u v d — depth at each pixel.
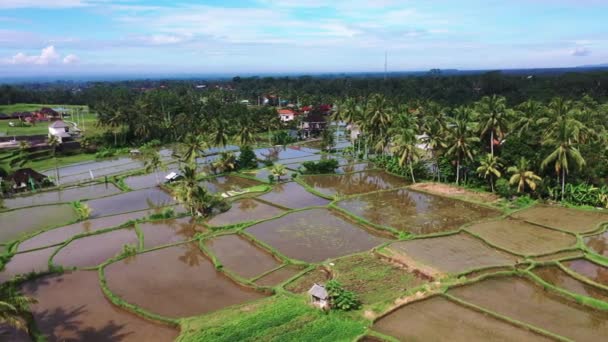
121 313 31.84
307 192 64.88
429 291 32.88
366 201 58.91
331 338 27.39
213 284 36.12
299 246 43.47
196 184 53.47
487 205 55.25
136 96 181.38
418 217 51.88
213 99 150.25
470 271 36.03
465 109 70.38
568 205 53.19
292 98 189.38
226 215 53.88
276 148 104.44
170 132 117.62
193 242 45.25
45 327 30.00
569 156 52.38
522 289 33.88
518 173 55.06
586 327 28.41
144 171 80.12
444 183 67.00
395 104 120.38
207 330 28.20
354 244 44.12
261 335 27.66
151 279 37.03
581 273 36.34
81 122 141.12
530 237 44.00
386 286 34.53
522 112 69.06
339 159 90.06
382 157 82.31
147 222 51.88
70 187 70.56
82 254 42.84
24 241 46.47
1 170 73.12
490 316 29.77
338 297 30.67
